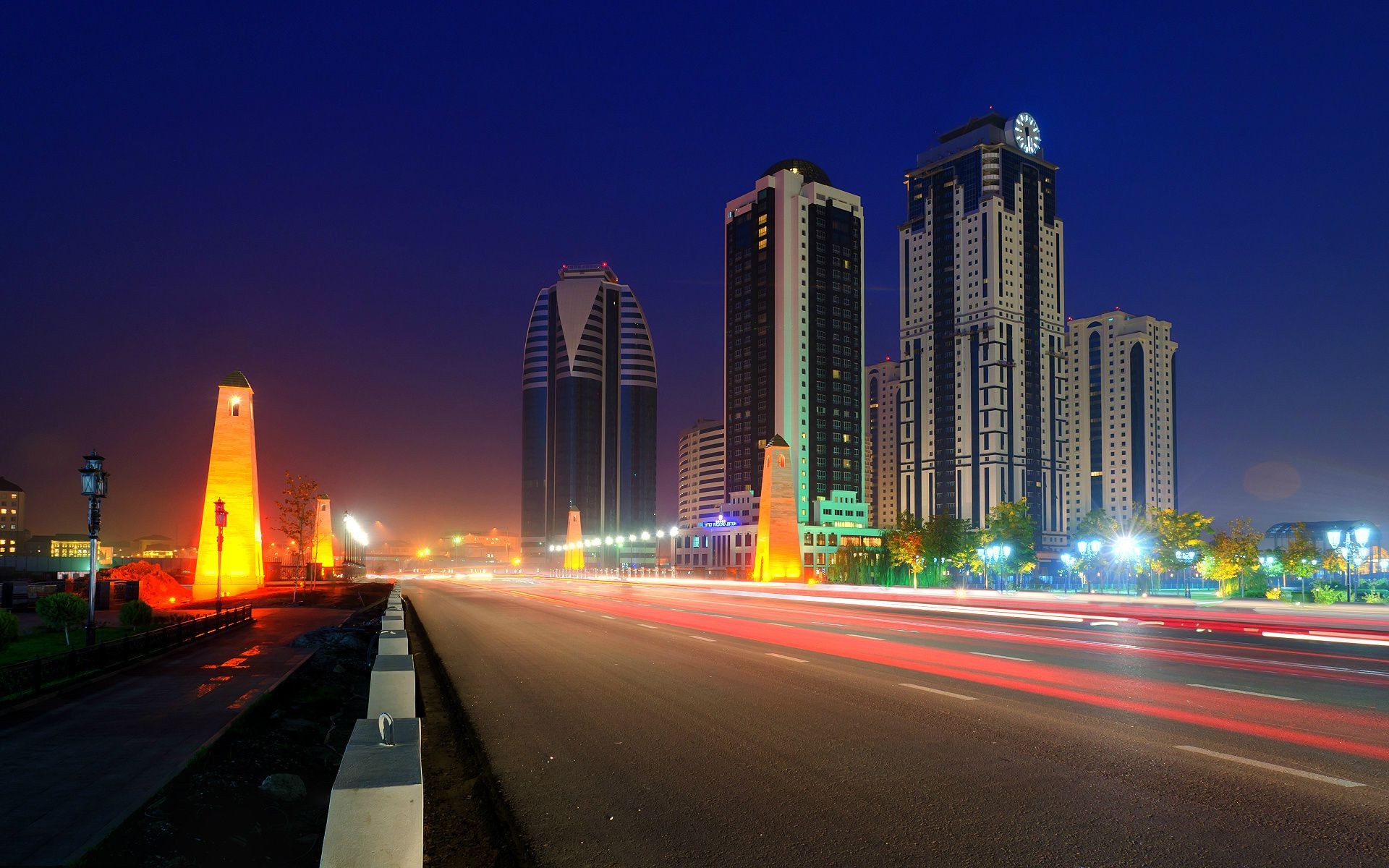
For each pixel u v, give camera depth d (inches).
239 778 357.4
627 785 327.9
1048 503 7632.9
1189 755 355.3
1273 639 942.4
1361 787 302.7
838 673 633.6
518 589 3125.0
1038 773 329.7
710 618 1318.9
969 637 967.0
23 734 421.1
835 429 7007.9
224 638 1000.9
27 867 233.8
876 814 280.1
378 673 335.9
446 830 285.9
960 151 7849.4
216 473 2459.4
